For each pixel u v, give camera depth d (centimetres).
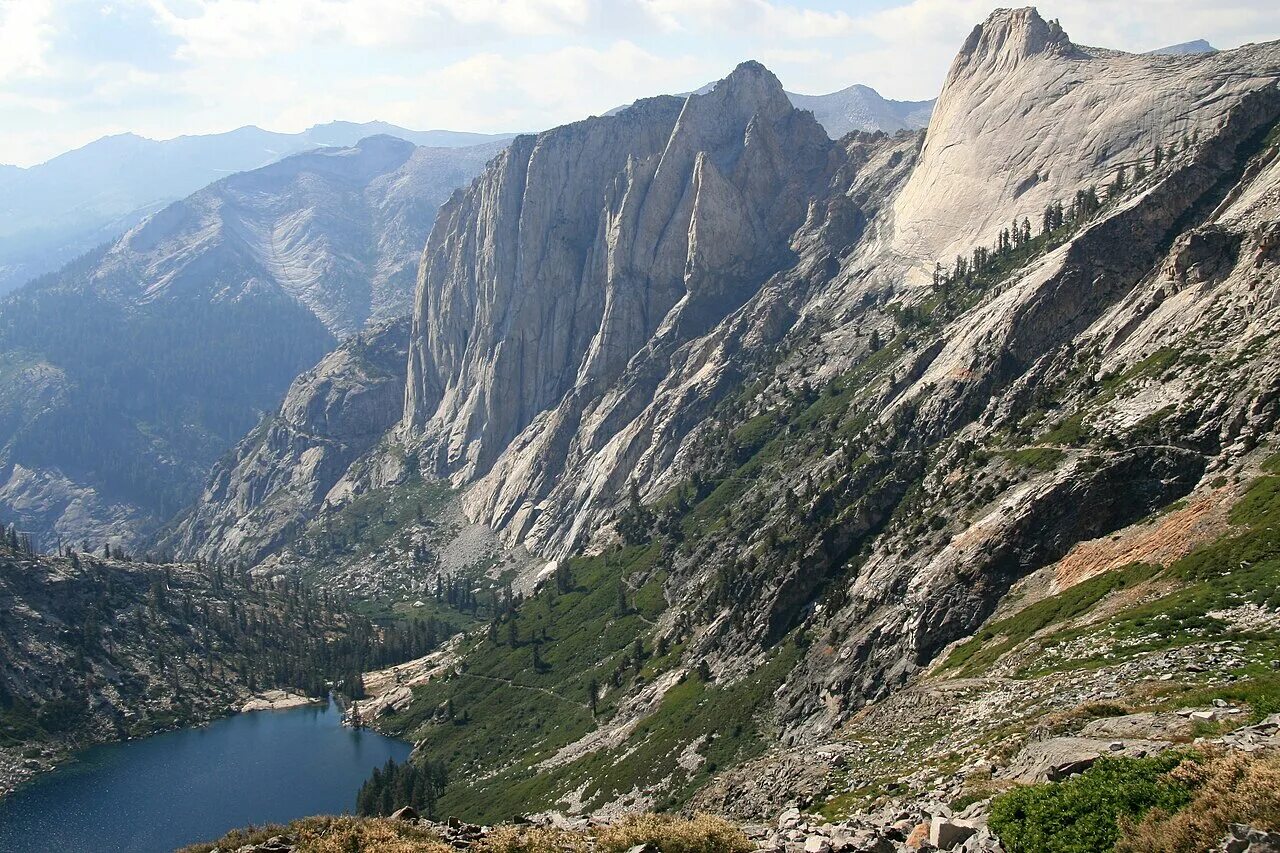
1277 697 4847
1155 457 11619
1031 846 3828
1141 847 3481
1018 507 12444
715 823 4616
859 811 5988
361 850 4553
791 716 13600
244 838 4847
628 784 14912
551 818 5753
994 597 11919
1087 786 3894
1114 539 10969
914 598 12988
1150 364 13725
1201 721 4872
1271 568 7881
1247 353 11944
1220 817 3366
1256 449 10638
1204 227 15412
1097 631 8312
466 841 4725
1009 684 7981
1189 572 8725
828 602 15350
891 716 8988
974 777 5450
